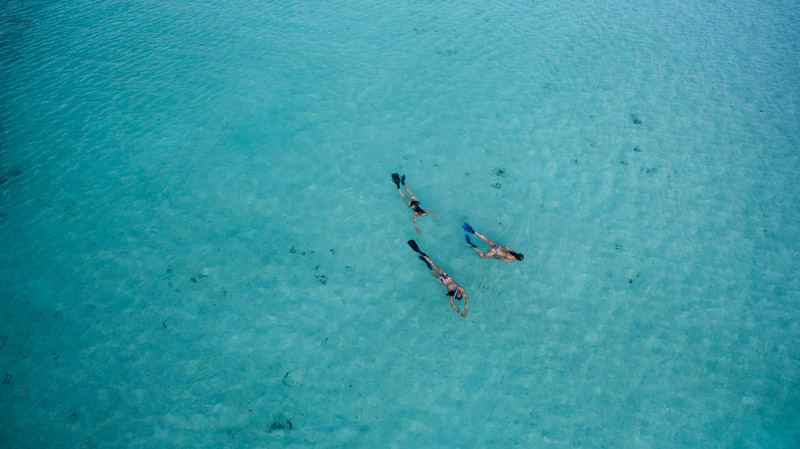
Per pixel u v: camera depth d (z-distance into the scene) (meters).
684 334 10.33
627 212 12.86
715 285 11.21
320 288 11.16
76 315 10.50
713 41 20.05
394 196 13.29
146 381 9.48
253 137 15.06
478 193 13.36
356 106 16.30
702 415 9.10
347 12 22.03
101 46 19.48
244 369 9.72
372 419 9.06
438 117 15.84
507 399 9.36
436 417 9.10
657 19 21.77
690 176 13.82
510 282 11.36
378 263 11.72
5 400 9.12
